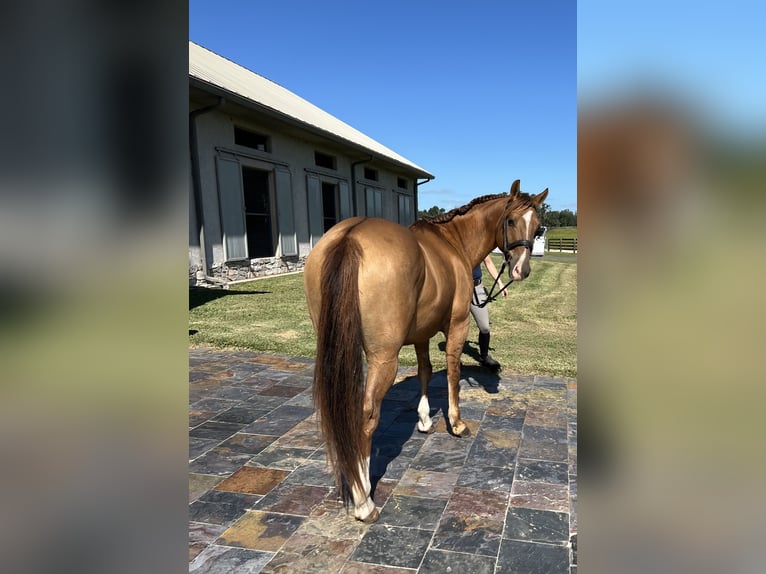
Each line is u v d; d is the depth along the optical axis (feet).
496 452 10.33
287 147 39.65
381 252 7.50
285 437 11.18
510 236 10.49
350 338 6.95
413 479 9.20
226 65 46.44
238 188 33.96
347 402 6.93
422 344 10.87
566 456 10.14
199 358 17.98
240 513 8.13
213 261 32.19
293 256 40.98
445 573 6.64
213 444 10.80
